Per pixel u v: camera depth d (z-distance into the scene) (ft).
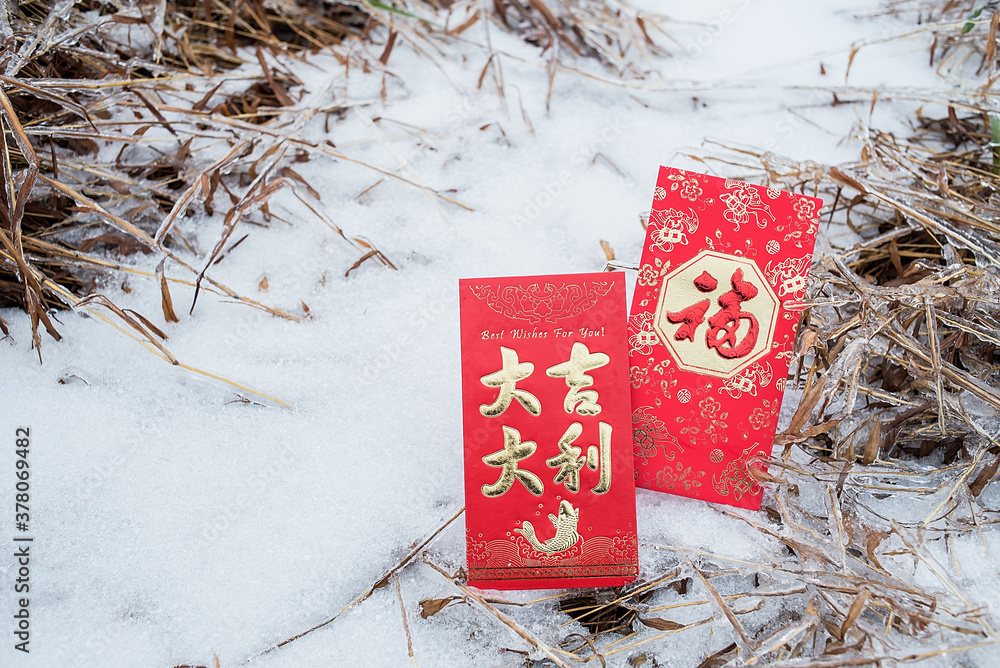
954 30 2.78
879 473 2.29
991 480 2.35
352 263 2.56
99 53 2.62
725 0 2.96
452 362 2.45
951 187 2.62
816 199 2.31
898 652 2.14
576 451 2.27
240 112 2.76
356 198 2.63
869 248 2.58
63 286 2.52
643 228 2.58
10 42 2.48
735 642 2.23
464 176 2.66
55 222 2.57
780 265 2.31
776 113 2.77
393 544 2.31
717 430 2.33
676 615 2.27
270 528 2.32
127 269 2.47
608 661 2.24
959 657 2.18
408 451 2.39
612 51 2.86
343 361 2.46
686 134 2.73
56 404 2.42
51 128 2.48
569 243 2.56
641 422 2.35
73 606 2.26
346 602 2.27
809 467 2.35
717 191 2.31
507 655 2.24
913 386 2.42
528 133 2.72
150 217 2.59
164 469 2.37
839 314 2.49
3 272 2.49
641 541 2.32
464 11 2.93
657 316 2.33
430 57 2.82
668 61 2.89
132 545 2.31
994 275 2.37
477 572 2.25
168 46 2.78
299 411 2.42
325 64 2.86
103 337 2.48
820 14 2.95
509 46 2.90
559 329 2.28
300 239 2.59
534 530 2.26
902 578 2.24
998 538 2.31
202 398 2.43
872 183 2.54
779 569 2.24
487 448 2.27
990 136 2.71
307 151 2.65
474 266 2.53
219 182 2.58
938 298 2.38
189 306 2.52
